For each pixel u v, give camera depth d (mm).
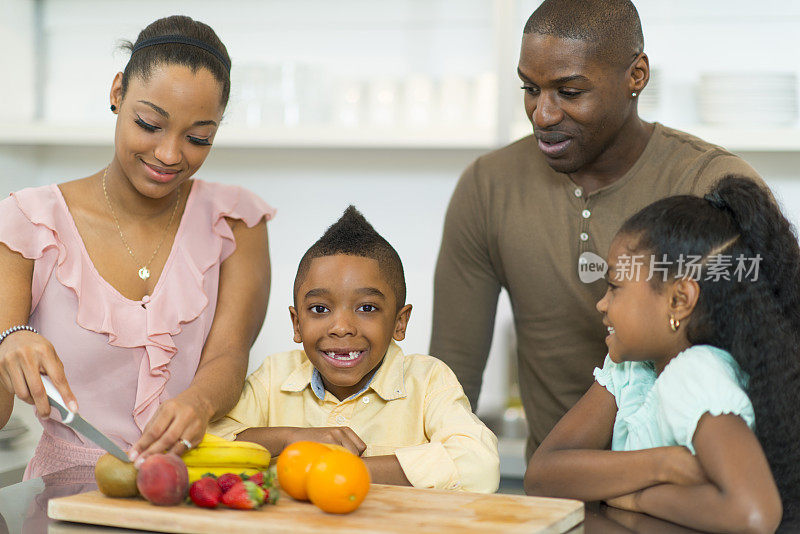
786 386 1086
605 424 1194
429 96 2635
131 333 1366
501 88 2541
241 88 2676
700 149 1459
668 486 1023
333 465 938
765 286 1101
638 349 1119
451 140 2570
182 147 1292
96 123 2834
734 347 1095
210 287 1441
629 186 1487
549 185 1558
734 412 1011
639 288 1102
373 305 1274
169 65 1254
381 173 2926
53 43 3037
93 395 1368
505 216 1599
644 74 1405
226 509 964
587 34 1314
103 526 976
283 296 2980
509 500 1007
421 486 1165
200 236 1455
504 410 2768
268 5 2941
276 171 2980
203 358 1405
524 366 1692
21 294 1334
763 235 1104
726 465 975
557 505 984
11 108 2893
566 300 1545
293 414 1380
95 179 1431
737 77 2406
